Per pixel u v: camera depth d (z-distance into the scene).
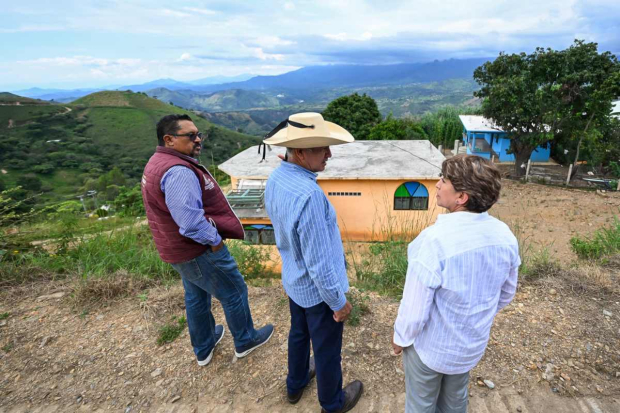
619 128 18.81
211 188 2.19
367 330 2.91
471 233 1.36
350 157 13.23
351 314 3.01
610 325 2.81
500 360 2.54
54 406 2.25
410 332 1.48
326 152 1.79
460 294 1.38
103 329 2.97
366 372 2.48
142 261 4.20
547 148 22.50
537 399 2.23
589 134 17.05
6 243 4.50
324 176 11.05
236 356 2.62
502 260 1.39
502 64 17.78
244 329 2.55
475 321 1.43
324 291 1.69
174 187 1.91
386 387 2.36
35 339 2.84
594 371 2.40
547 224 11.80
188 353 2.69
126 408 2.24
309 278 1.81
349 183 11.34
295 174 1.73
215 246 2.18
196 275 2.20
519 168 19.30
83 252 4.69
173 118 1.99
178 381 2.43
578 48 16.53
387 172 11.16
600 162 19.44
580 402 2.19
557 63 16.36
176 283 3.77
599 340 2.65
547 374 2.40
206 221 2.01
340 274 1.87
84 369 2.54
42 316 3.15
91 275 3.72
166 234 2.07
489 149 24.59
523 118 17.31
